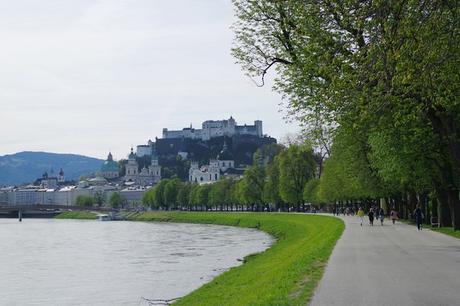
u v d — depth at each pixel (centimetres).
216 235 10719
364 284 1953
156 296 3888
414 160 4809
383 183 7019
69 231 14512
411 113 2770
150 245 8825
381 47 1969
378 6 1883
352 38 2550
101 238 11169
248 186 16225
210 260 6075
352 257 2911
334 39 2648
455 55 2191
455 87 2488
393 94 2425
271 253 5097
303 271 2403
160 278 4788
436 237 4288
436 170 4975
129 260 6550
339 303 1600
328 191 10831
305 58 3212
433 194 5669
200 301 2539
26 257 7288
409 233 4825
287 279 2206
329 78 2780
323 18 2581
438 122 3244
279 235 9306
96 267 5928
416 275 2156
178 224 17338
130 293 4078
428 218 6919
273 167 14938
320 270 2392
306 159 13262
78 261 6644
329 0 2497
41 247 9012
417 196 7306
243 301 1897
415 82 2069
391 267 2427
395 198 8425
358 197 9856
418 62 1967
